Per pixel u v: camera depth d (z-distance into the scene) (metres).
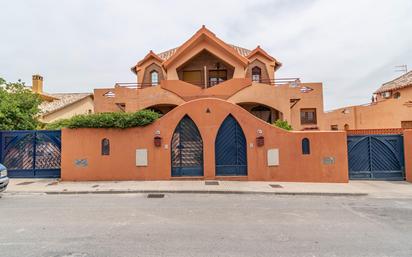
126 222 6.85
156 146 12.77
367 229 6.43
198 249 5.17
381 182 12.36
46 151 13.29
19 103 16.16
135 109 20.08
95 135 12.84
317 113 21.72
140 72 26.22
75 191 10.55
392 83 28.91
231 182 12.18
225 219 7.15
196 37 21.42
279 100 19.17
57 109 27.34
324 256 4.91
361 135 12.95
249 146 12.70
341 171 12.32
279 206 8.63
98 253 4.96
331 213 7.86
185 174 12.80
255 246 5.33
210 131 12.84
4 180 9.61
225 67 23.73
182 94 19.89
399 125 25.23
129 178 12.69
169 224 6.70
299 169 12.48
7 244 5.38
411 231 6.31
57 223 6.75
